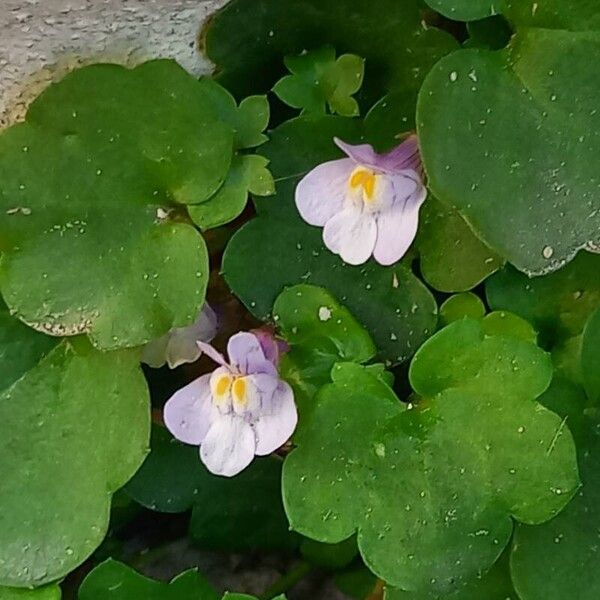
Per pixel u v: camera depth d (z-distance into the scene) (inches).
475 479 5.8
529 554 6.0
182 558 6.9
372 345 6.1
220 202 6.1
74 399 6.2
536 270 5.8
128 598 6.1
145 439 6.0
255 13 6.2
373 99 6.4
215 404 6.0
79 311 6.0
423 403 5.9
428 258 6.2
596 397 6.0
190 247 6.0
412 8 6.1
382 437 5.9
